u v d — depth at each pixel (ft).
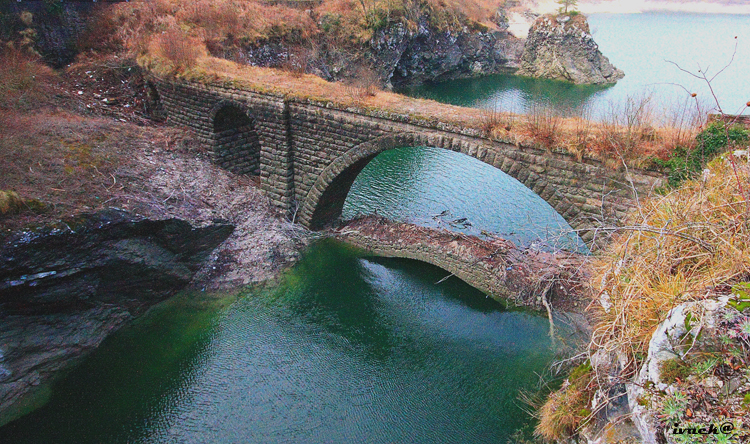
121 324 58.90
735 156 32.89
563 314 58.29
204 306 62.49
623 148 45.91
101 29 104.94
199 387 51.75
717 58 175.83
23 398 49.73
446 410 49.08
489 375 52.80
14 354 49.96
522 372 52.70
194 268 65.87
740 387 19.72
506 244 68.33
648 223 32.55
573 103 120.78
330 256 72.59
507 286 62.64
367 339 58.39
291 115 69.05
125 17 107.24
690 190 33.96
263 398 50.55
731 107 105.81
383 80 145.59
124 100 92.07
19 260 49.11
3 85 78.33
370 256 73.10
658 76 160.04
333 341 57.98
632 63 178.29
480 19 193.47
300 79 75.72
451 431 46.85
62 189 57.98
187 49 82.99
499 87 165.27
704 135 42.01
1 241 48.32
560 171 50.29
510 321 59.62
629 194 46.75
